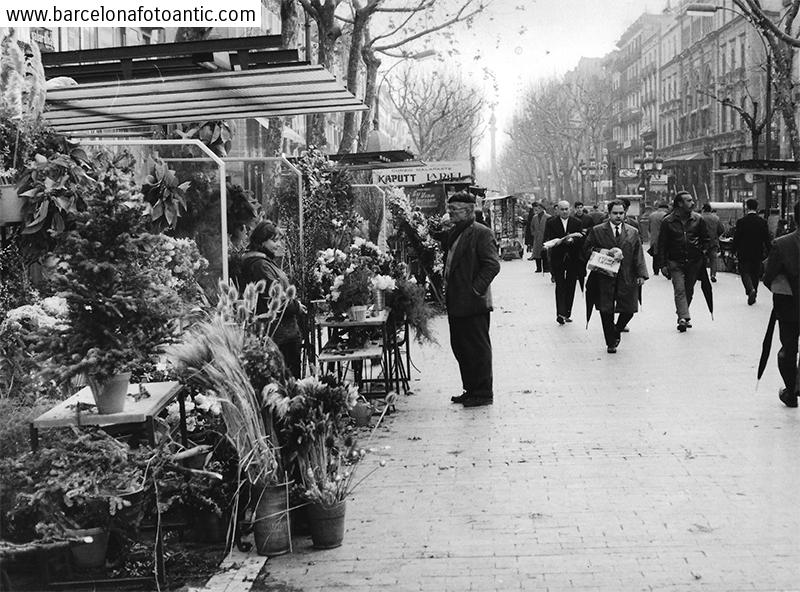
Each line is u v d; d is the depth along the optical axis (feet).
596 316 65.51
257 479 20.76
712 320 59.36
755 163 75.61
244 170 40.06
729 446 29.04
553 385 40.09
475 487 25.46
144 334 19.42
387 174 87.86
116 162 27.32
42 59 28.89
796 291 33.96
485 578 19.07
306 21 83.46
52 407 20.26
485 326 36.50
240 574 19.72
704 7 84.28
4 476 18.70
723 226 108.37
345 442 22.30
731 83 208.23
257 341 21.34
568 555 20.20
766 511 22.74
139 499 19.75
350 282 35.24
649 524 22.02
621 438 30.37
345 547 21.26
